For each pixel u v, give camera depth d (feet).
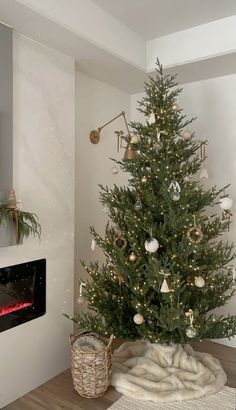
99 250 10.30
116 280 7.47
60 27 6.55
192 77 9.70
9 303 6.61
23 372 6.88
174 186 6.47
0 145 6.25
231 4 7.33
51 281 7.55
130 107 11.35
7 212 6.18
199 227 6.44
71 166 8.04
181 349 7.73
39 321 7.26
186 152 7.43
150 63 9.04
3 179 6.33
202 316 6.94
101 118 10.14
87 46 7.42
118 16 7.81
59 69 7.68
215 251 7.30
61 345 7.81
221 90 9.68
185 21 8.06
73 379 6.89
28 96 6.93
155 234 6.91
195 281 6.59
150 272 6.53
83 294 7.39
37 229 7.16
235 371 7.88
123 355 8.05
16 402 6.61
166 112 7.04
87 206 9.77
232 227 9.57
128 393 6.68
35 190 7.11
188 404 6.44
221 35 7.92
